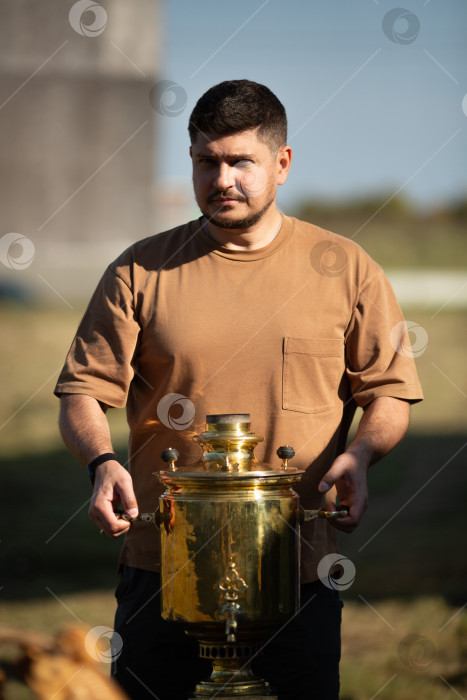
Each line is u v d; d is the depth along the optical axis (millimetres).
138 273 3650
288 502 2953
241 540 2848
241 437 3016
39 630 6891
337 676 3691
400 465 12781
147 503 3670
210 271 3605
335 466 3289
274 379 3537
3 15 31766
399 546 9047
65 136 32156
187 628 2918
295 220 3744
